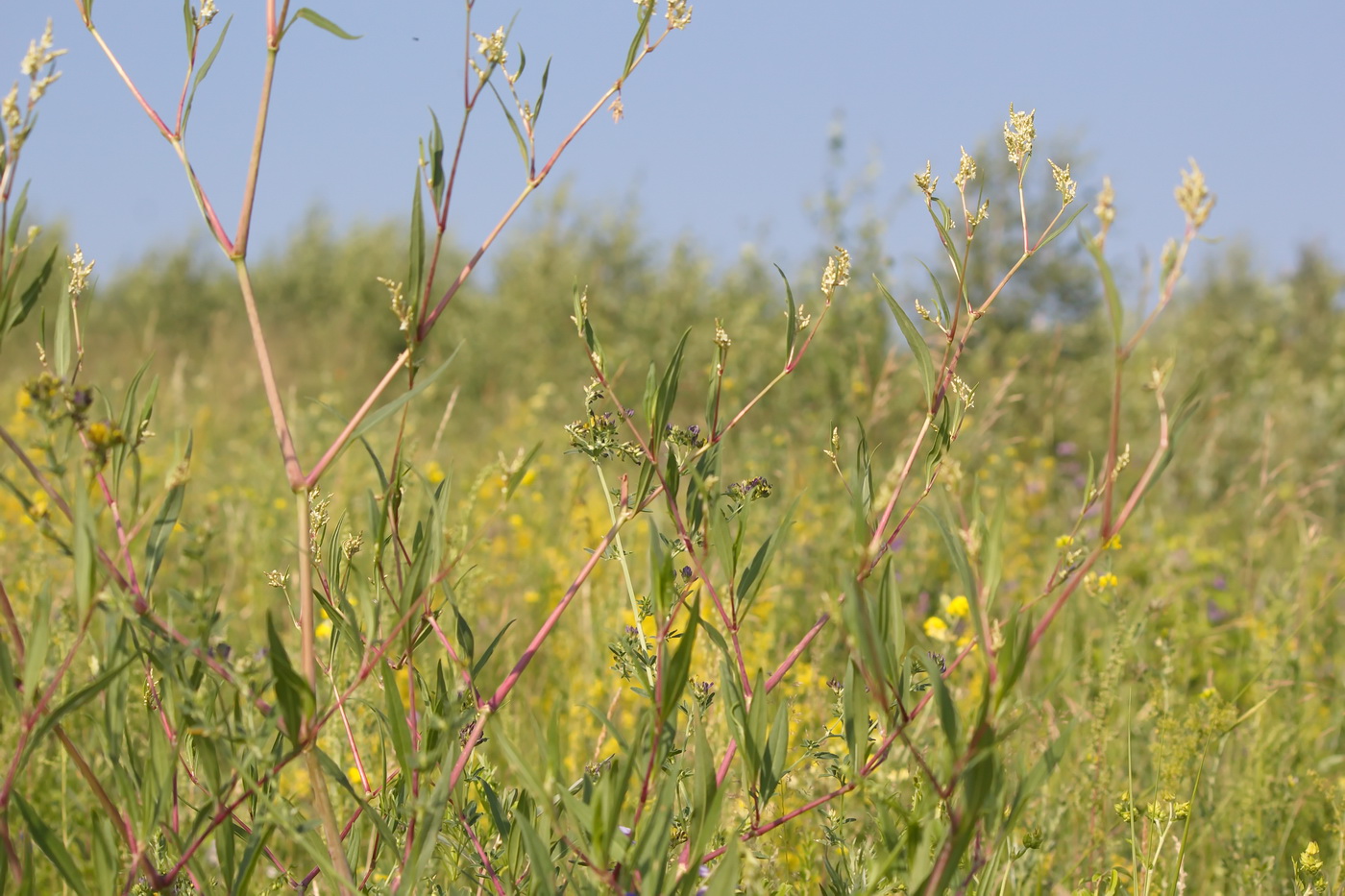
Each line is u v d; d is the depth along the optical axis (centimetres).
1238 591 492
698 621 135
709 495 146
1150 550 548
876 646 116
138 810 131
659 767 139
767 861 176
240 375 1195
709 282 1422
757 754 139
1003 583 444
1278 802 264
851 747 142
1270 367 1208
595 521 477
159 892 132
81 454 143
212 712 131
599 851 121
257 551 457
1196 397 114
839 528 472
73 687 225
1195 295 1773
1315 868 212
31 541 364
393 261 2219
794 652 163
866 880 148
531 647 152
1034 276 1231
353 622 159
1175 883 208
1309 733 328
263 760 124
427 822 136
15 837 185
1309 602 438
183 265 2303
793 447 677
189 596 127
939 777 126
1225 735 252
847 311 862
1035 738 245
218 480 638
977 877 142
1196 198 104
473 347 1620
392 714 142
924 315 162
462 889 155
